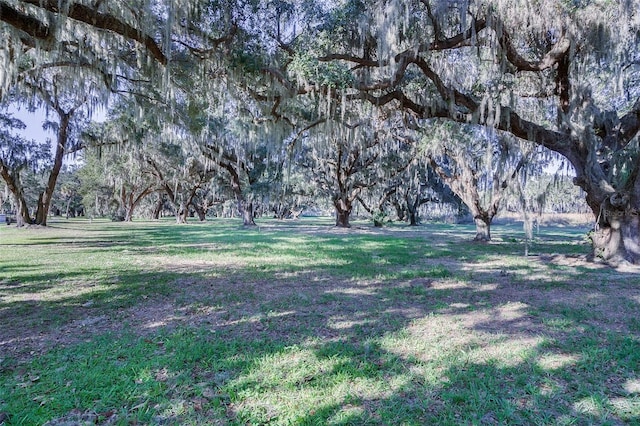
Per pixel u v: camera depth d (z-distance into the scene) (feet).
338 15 26.20
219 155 76.43
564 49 28.76
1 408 7.79
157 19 24.45
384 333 12.60
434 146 45.60
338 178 86.02
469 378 9.05
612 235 29.89
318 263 30.32
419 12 27.12
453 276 24.16
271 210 204.44
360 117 39.55
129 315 15.21
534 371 9.43
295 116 38.01
